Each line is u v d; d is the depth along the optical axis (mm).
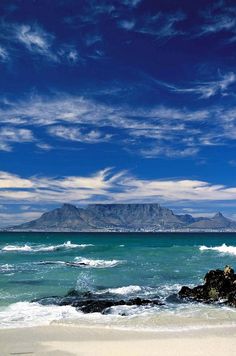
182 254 49125
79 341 13078
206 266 35250
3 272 30547
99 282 26203
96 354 11758
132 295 21625
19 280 26328
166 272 31047
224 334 13898
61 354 11758
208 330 14469
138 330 14484
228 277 21547
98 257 44844
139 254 49250
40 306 18578
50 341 13086
